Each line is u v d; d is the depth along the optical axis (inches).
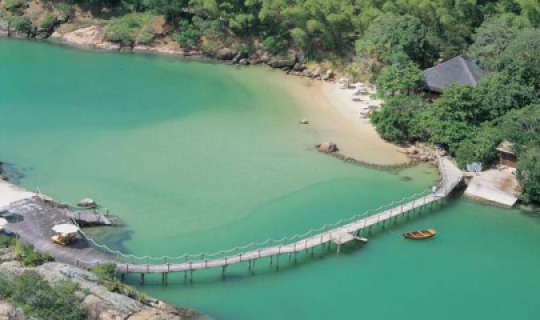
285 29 4650.6
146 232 2517.2
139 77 4259.4
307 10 4495.6
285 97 3998.5
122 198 2738.7
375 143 3400.6
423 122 3314.5
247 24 4709.6
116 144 3225.9
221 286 2263.8
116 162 3041.3
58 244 2283.5
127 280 2249.0
